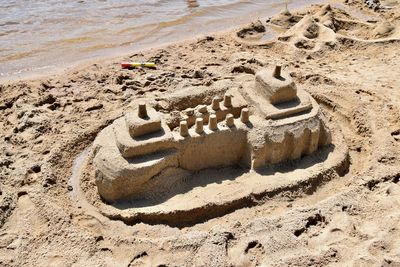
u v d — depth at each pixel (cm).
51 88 1566
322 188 1083
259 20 2259
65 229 937
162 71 1692
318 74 1622
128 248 896
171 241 899
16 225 966
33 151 1208
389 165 1130
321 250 878
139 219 982
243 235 914
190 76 1641
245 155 1126
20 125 1309
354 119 1362
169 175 1051
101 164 1013
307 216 950
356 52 1903
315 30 2061
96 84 1594
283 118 1138
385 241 895
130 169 986
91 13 2402
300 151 1145
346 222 938
